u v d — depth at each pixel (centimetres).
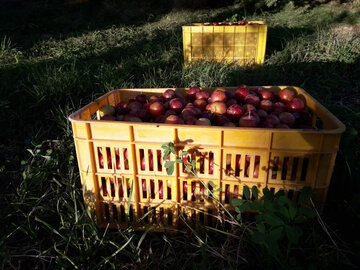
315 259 54
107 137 60
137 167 62
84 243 61
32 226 70
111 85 142
